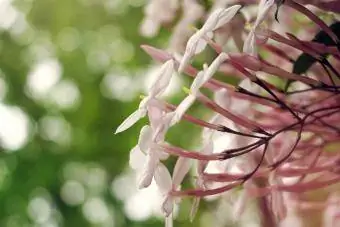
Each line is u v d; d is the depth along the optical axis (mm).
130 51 781
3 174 872
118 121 828
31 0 782
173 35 307
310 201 298
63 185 870
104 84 823
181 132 687
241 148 244
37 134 864
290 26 291
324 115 256
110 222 867
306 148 266
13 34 824
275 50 279
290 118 269
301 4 254
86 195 872
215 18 239
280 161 256
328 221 297
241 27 273
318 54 250
